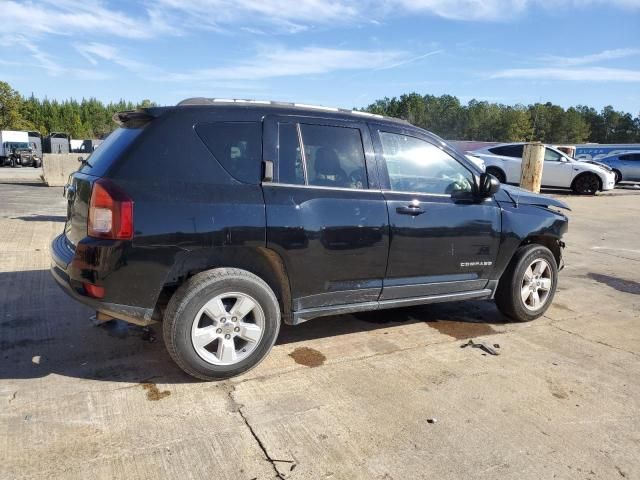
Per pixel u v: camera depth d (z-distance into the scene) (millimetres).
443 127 105000
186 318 3320
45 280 5645
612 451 2896
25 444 2740
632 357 4246
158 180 3260
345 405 3281
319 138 3820
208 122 3463
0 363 3693
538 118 102500
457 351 4238
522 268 4848
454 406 3322
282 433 2943
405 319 5008
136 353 3936
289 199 3582
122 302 3221
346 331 4613
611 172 19141
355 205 3838
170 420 3031
